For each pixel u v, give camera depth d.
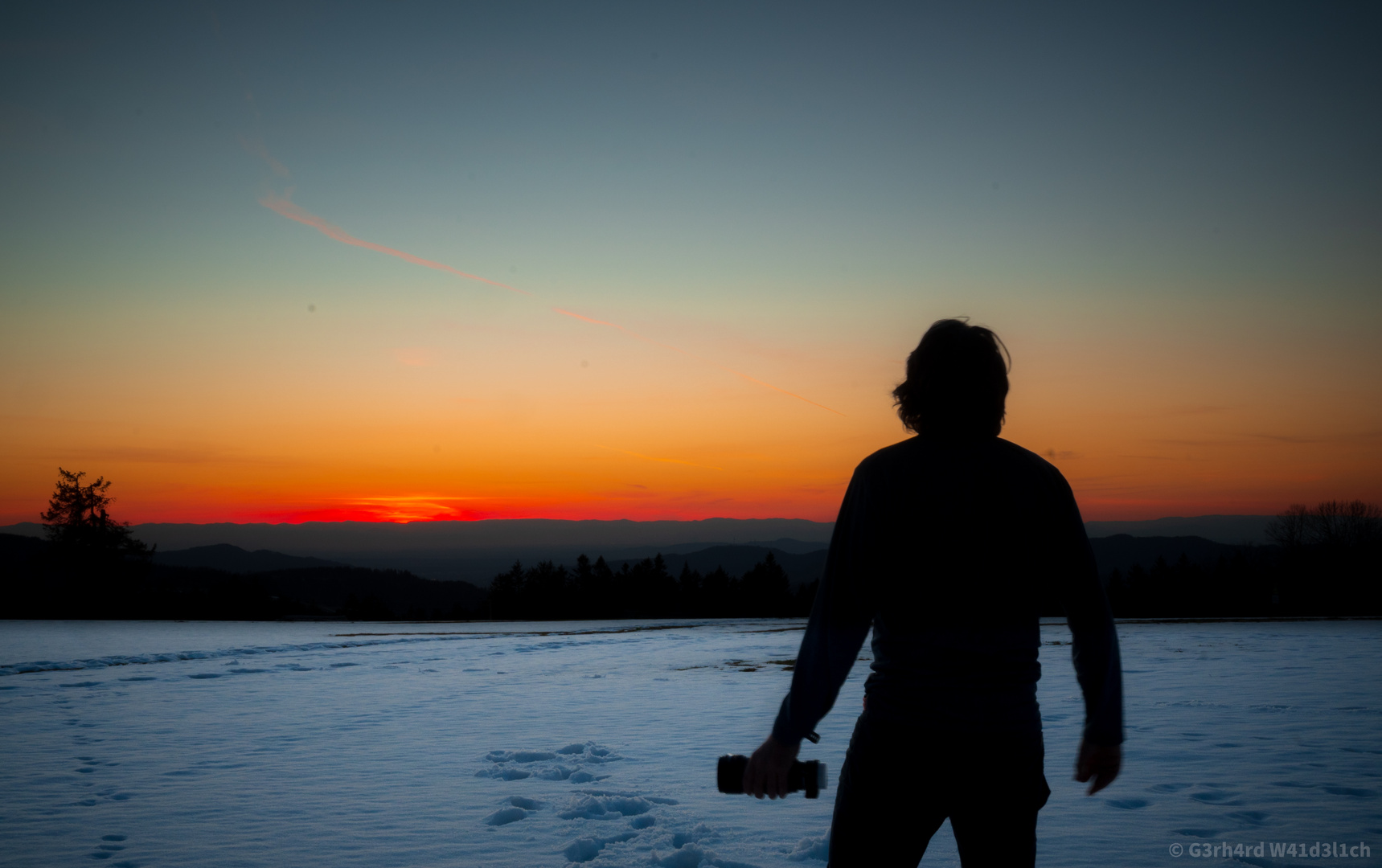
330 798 4.38
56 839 3.62
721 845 3.42
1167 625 23.62
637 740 6.11
